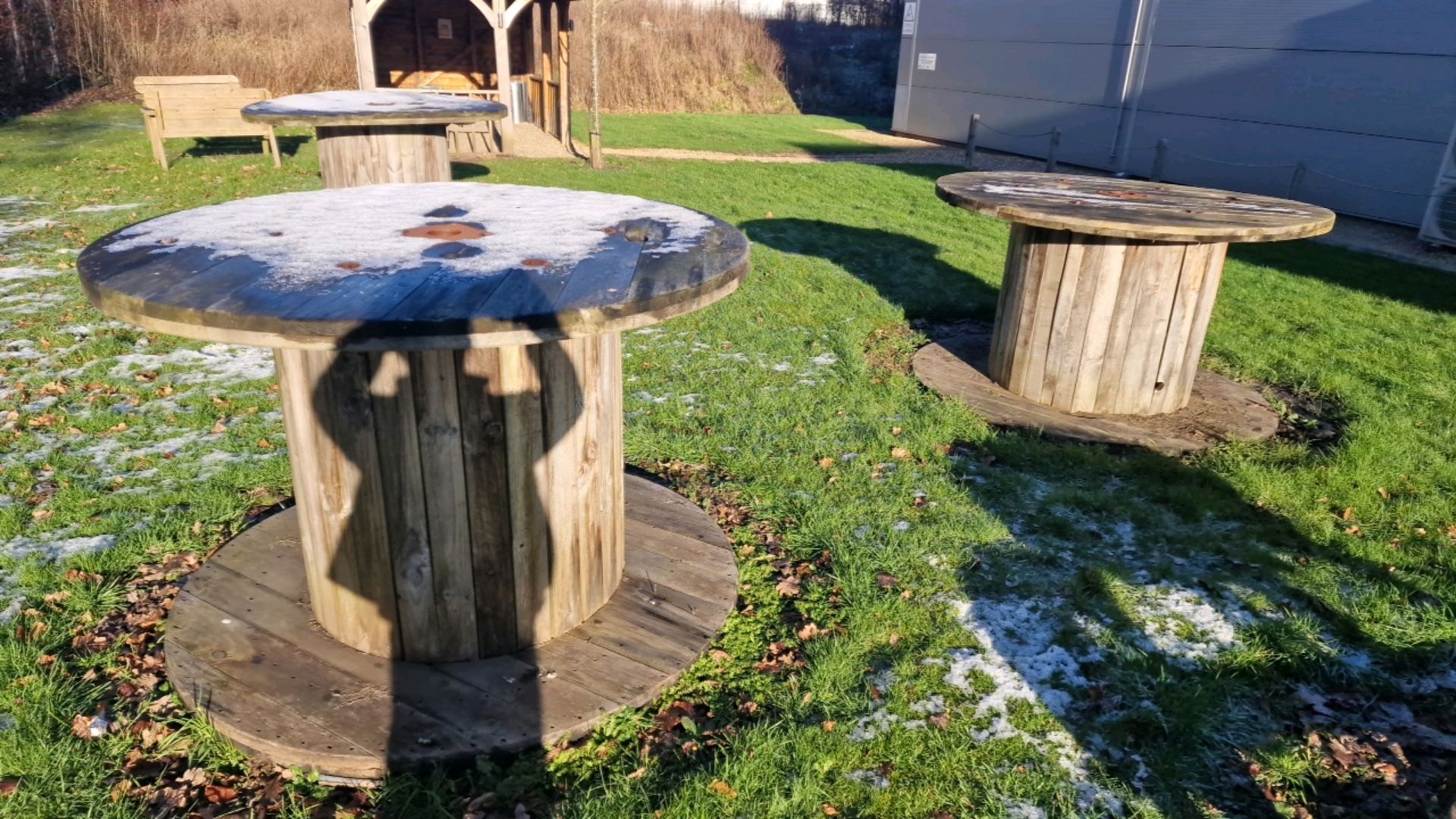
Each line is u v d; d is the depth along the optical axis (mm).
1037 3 15086
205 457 3861
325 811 2117
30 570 2961
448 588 2408
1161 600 3055
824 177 12188
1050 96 15164
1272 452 4207
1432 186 10062
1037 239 4516
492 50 14438
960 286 7016
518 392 2256
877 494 3697
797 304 6352
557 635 2643
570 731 2295
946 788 2234
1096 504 3650
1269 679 2682
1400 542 3434
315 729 2242
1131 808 2197
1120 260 4309
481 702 2363
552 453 2402
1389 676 2713
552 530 2490
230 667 2453
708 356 5281
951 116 17516
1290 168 11672
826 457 4039
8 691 2395
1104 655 2762
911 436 4246
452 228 2537
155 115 10344
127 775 2180
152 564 3080
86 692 2436
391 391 2174
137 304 1814
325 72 17000
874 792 2211
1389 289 7508
